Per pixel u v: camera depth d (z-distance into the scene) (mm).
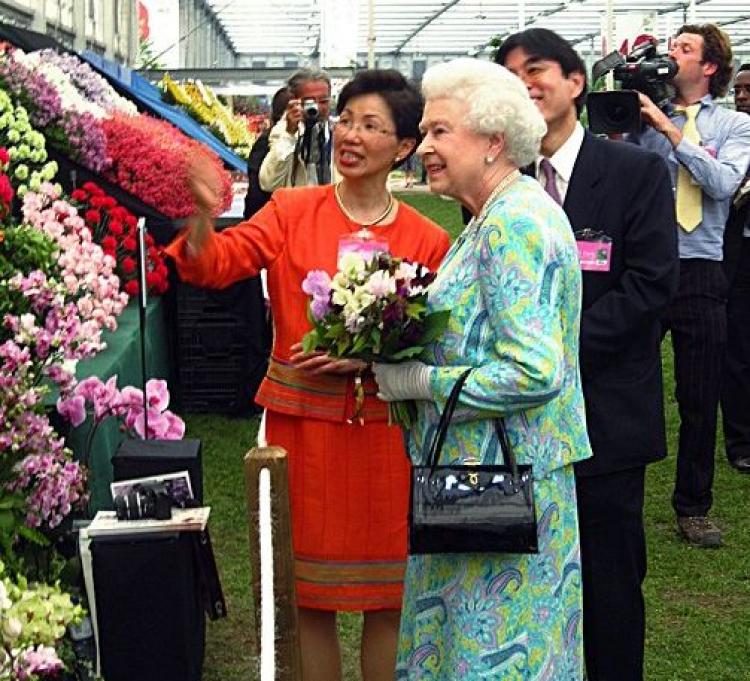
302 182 7602
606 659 3943
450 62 3137
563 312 3068
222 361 8594
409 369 3076
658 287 3895
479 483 2936
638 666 3963
